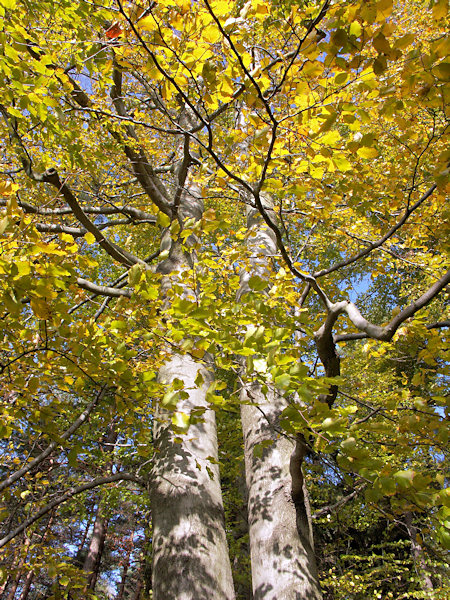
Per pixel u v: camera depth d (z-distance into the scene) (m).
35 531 4.04
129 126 3.94
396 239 3.04
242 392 2.40
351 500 7.10
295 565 2.57
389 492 1.27
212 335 1.64
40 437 3.58
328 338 2.17
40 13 2.45
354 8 1.25
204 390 3.24
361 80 1.46
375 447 4.38
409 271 4.34
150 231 6.77
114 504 6.87
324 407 1.41
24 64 1.75
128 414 2.33
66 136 2.56
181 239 3.70
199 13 1.39
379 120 2.54
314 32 1.37
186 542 2.46
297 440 1.87
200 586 2.30
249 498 3.06
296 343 2.61
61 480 4.61
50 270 1.59
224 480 9.17
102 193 4.18
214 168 3.04
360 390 4.55
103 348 2.02
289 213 3.53
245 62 1.50
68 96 2.64
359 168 2.08
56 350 1.85
